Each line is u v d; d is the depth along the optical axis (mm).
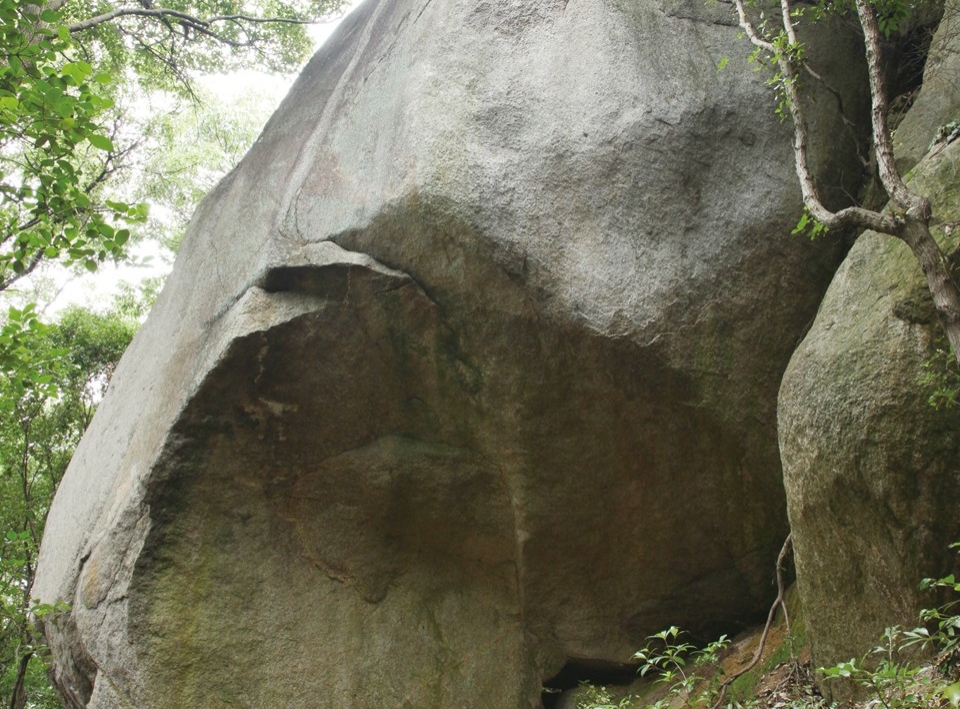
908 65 5770
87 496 6461
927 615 3340
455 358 5141
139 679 5203
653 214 5141
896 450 3674
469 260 4953
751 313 5090
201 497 5383
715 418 5059
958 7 5012
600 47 5523
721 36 5684
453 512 5480
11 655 10312
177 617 5289
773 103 5465
